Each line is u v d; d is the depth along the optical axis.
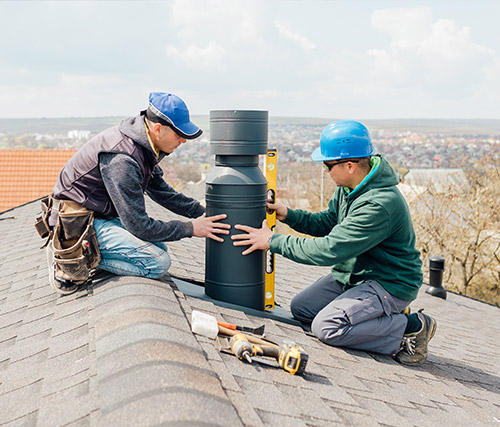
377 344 3.68
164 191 3.85
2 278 4.82
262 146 3.38
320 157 3.58
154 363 2.05
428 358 4.26
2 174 20.25
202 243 6.58
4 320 3.43
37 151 21.02
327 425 2.19
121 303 2.77
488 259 17.69
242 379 2.31
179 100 3.17
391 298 3.61
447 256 18.17
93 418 1.91
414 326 3.75
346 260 3.58
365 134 3.52
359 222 3.37
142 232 3.12
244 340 2.63
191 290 3.58
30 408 2.19
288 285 5.85
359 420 2.38
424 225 18.31
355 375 3.10
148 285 3.06
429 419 2.78
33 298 3.72
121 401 1.84
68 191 3.15
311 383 2.64
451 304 8.27
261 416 2.02
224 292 3.47
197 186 37.59
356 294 3.60
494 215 17.41
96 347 2.37
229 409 1.87
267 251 3.83
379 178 3.48
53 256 3.32
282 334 3.38
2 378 2.54
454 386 3.64
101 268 3.34
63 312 3.14
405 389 3.18
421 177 18.53
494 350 5.68
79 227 3.16
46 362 2.56
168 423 1.64
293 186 28.56
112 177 3.05
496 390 3.88
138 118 3.18
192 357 2.22
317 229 4.08
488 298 18.31
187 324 2.64
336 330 3.53
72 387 2.23
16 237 7.50
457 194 17.89
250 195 3.39
